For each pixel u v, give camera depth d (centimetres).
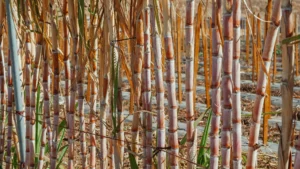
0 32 316
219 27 242
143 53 275
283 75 219
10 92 327
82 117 311
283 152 222
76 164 401
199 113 628
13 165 353
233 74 239
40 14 308
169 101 265
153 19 260
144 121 283
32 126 321
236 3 233
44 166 383
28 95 317
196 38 315
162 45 304
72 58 299
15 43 297
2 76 331
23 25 298
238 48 237
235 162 244
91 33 290
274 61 792
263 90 233
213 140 253
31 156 323
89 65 297
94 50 299
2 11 311
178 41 516
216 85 250
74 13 290
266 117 411
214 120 252
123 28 276
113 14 280
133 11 274
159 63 264
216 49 247
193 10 252
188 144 268
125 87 806
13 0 306
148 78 273
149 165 280
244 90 803
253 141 239
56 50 301
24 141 311
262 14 1457
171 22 259
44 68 309
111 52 276
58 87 308
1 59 327
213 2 244
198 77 930
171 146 268
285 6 216
